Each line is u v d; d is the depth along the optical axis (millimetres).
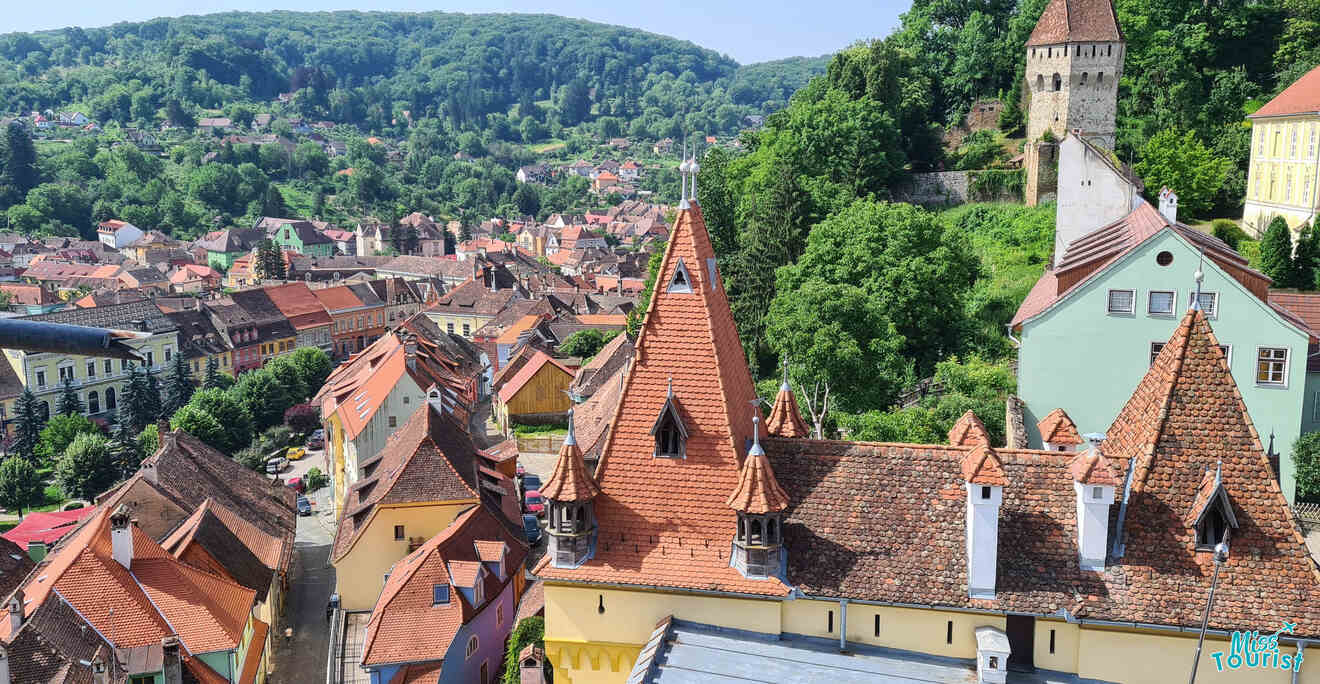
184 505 81250
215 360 170375
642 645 35219
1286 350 59250
